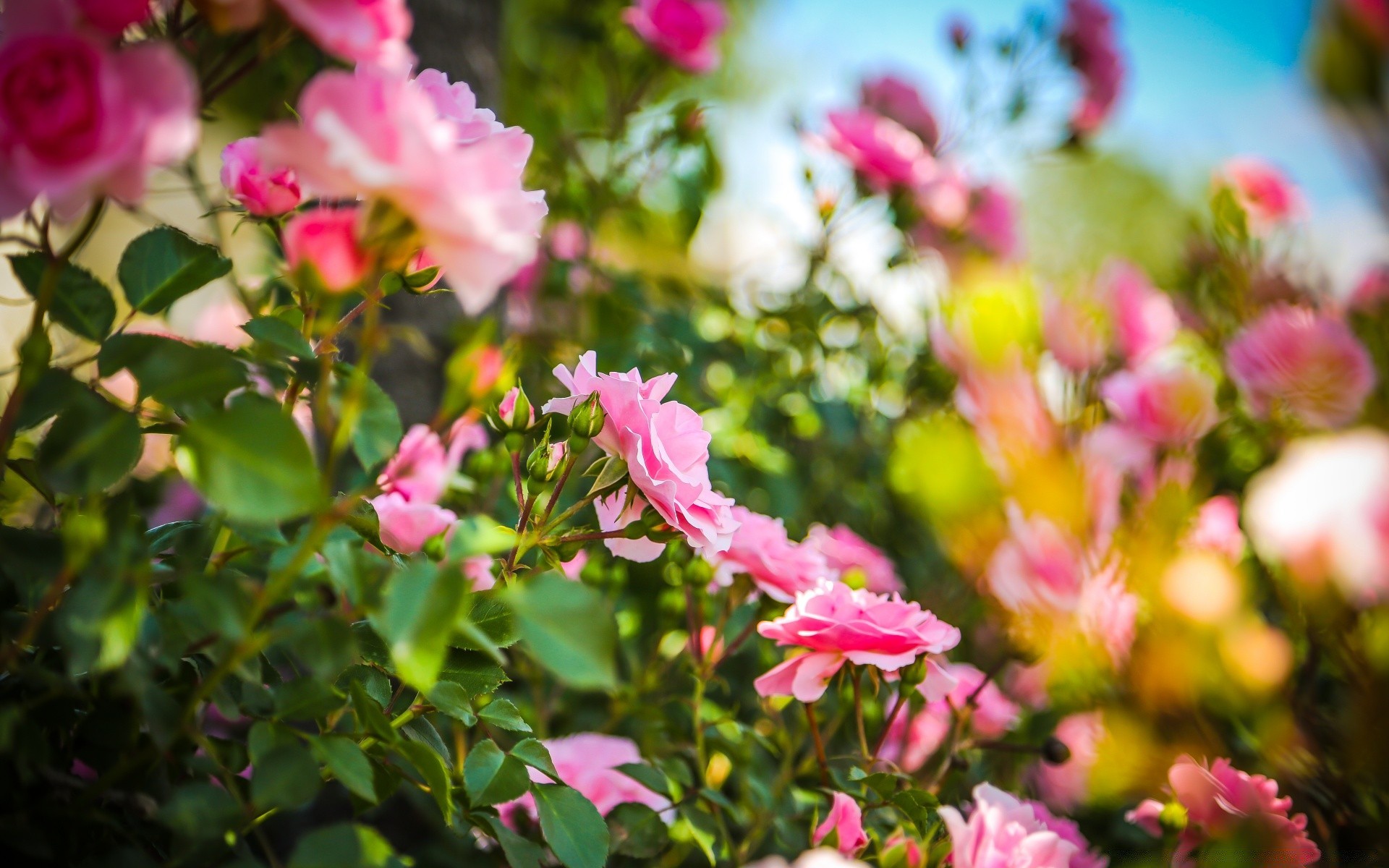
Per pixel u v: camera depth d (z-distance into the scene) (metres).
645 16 0.98
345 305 0.63
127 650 0.45
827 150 1.00
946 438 0.58
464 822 0.53
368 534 0.50
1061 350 0.68
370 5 0.46
